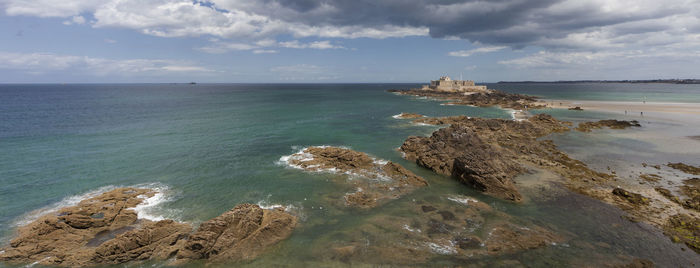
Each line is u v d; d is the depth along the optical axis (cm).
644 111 9725
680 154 4325
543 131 5938
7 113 8525
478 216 2478
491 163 3328
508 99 13638
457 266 1836
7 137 5241
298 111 9894
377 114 9169
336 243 2111
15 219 2423
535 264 1848
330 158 3956
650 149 4622
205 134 5744
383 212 2570
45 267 1864
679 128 6444
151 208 2645
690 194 2836
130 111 9444
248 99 15600
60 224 2139
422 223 2366
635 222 2336
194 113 9094
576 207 2620
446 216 2481
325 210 2631
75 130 5981
